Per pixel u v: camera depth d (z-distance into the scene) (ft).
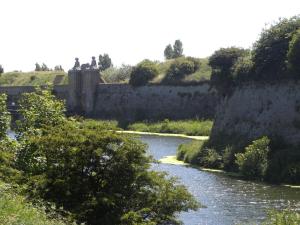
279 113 220.23
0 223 58.80
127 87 470.39
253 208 143.54
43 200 94.53
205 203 149.79
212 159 218.59
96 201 100.22
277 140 209.97
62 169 104.88
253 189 170.60
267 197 157.79
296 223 90.33
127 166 106.32
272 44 231.30
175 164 226.99
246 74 242.99
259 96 234.58
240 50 263.70
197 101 418.92
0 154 110.52
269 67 229.86
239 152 212.43
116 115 467.93
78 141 105.81
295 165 183.62
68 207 101.14
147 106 451.53
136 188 107.14
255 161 192.54
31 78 583.99
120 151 106.11
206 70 435.12
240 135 234.38
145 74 460.14
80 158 104.94
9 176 104.37
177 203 107.65
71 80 500.74
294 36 213.66
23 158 112.88
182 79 437.58
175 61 460.55
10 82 597.52
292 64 211.82
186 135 376.48
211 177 192.95
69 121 138.51
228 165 210.38
